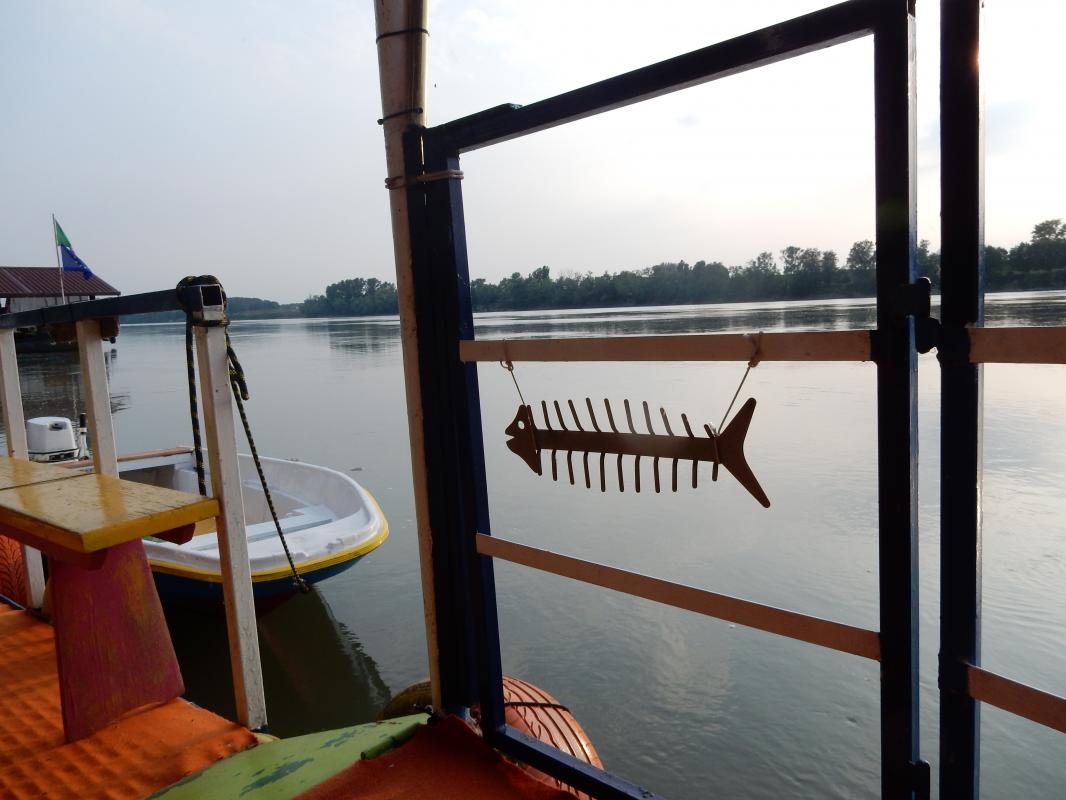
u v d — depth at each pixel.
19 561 4.16
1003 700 1.14
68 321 2.75
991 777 4.30
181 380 34.38
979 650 1.18
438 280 1.84
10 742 2.24
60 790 2.00
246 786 1.89
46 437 10.43
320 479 8.17
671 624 6.20
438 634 2.05
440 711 2.08
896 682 1.24
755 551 7.36
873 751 4.58
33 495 2.30
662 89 1.39
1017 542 6.93
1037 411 12.83
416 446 1.98
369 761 1.90
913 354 1.16
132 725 2.30
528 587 6.99
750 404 1.34
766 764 4.49
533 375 24.86
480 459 1.87
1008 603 5.81
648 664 5.62
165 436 18.20
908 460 1.18
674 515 8.64
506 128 1.63
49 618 3.20
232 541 2.21
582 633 6.11
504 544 1.80
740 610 1.40
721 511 8.66
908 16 1.09
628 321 52.12
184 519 2.07
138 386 31.81
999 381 16.73
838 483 9.45
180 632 6.56
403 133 1.81
